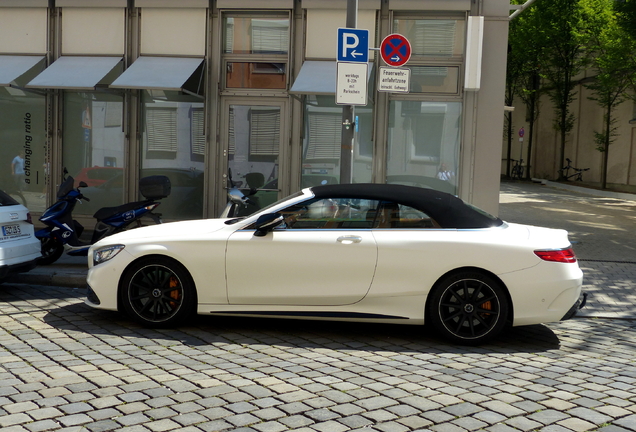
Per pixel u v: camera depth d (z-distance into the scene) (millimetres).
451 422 3910
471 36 11125
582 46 28844
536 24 31234
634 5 17938
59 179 12336
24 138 12414
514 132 38812
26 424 3748
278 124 11820
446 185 11633
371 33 11469
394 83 8688
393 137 11680
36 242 7918
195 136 12023
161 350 5434
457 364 5230
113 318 6539
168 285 6145
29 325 6188
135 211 9094
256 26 11766
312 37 11625
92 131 12258
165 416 3908
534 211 18828
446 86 11492
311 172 11844
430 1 11266
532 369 5145
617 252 11852
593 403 4309
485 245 5770
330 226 6020
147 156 12164
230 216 9414
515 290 5723
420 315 5859
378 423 3863
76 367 4863
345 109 8664
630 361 5516
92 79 11336
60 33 12125
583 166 32344
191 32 11828
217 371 4844
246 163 11945
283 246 5949
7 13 12203
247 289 6020
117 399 4184
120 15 11945
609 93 26688
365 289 5871
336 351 5566
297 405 4137
